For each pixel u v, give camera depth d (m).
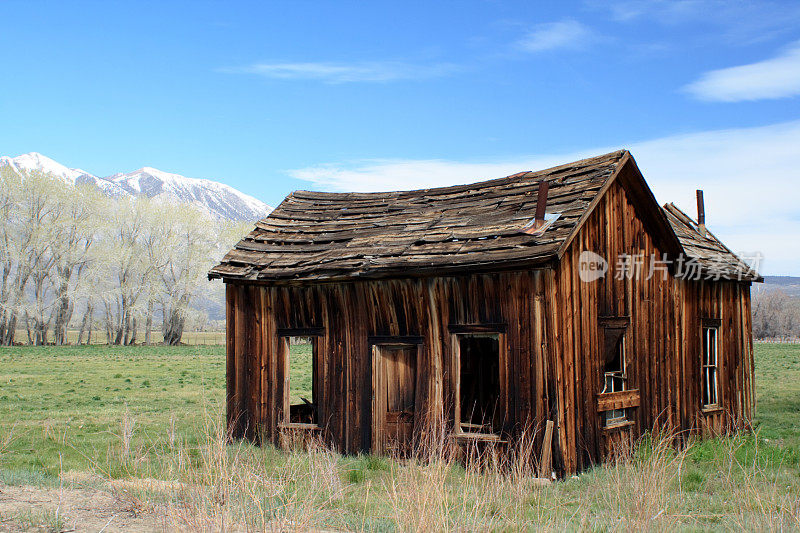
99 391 26.64
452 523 7.57
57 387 28.08
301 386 28.89
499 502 8.69
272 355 14.98
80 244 78.00
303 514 7.87
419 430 13.15
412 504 7.64
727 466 11.66
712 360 17.17
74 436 15.52
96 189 77.06
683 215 19.84
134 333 78.69
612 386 14.05
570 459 11.67
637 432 13.76
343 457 13.59
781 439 15.55
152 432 16.27
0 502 8.37
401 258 13.61
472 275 12.77
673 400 15.04
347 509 9.01
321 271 14.30
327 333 14.41
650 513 7.91
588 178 13.69
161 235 77.06
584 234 12.84
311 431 14.34
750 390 18.50
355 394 13.91
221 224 82.62
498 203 14.80
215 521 7.32
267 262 15.54
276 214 17.86
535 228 12.67
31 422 18.06
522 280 12.19
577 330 12.34
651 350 14.48
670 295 15.36
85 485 9.71
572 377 12.05
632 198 14.34
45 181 74.38
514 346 12.21
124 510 8.21
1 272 74.81
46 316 75.75
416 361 13.45
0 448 12.65
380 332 13.79
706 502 9.55
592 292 12.91
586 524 8.03
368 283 13.89
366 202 17.97
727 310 17.75
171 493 8.49
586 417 12.27
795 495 9.40
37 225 74.06
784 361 45.84
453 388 12.86
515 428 12.05
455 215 15.15
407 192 17.78
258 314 15.27
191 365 42.09
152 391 26.83
